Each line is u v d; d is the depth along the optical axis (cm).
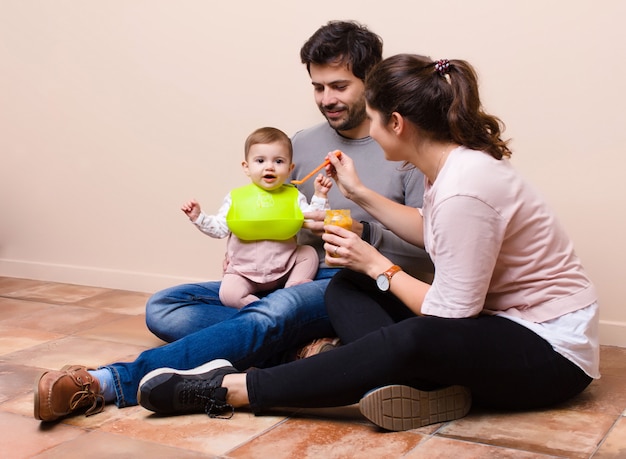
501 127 246
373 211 204
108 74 321
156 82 310
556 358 170
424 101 169
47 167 344
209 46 297
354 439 165
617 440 162
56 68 333
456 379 167
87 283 339
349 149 230
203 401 179
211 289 239
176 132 309
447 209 162
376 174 224
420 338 161
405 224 202
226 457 157
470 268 162
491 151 170
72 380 179
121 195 326
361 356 165
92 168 332
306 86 279
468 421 174
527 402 175
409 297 176
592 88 232
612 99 230
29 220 353
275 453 158
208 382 178
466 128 167
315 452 158
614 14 227
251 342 197
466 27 247
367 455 156
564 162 239
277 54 283
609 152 232
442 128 171
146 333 260
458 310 165
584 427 169
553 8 234
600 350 234
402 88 170
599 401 187
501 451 157
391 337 164
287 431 170
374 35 223
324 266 235
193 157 307
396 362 162
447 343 162
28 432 173
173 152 311
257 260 229
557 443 160
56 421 179
